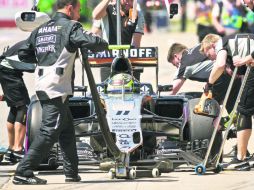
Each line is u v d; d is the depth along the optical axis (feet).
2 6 327.67
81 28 78.02
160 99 91.86
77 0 79.82
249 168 88.69
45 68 78.07
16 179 79.36
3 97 94.12
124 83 85.71
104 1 102.58
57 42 77.92
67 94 78.54
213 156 87.25
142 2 303.89
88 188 77.51
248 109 88.58
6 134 114.73
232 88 94.32
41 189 76.89
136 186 78.28
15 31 307.17
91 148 87.81
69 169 80.79
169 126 92.63
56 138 78.64
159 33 318.45
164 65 193.88
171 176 84.38
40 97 78.28
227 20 151.53
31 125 84.64
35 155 78.84
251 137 110.63
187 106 88.43
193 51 99.76
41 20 91.91
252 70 88.22
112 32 104.12
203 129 86.17
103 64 94.32
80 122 87.97
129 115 82.43
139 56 94.68
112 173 82.33
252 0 89.76
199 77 99.30
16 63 93.04
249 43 87.04
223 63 85.61
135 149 82.94
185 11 329.11
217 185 79.00
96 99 77.05
